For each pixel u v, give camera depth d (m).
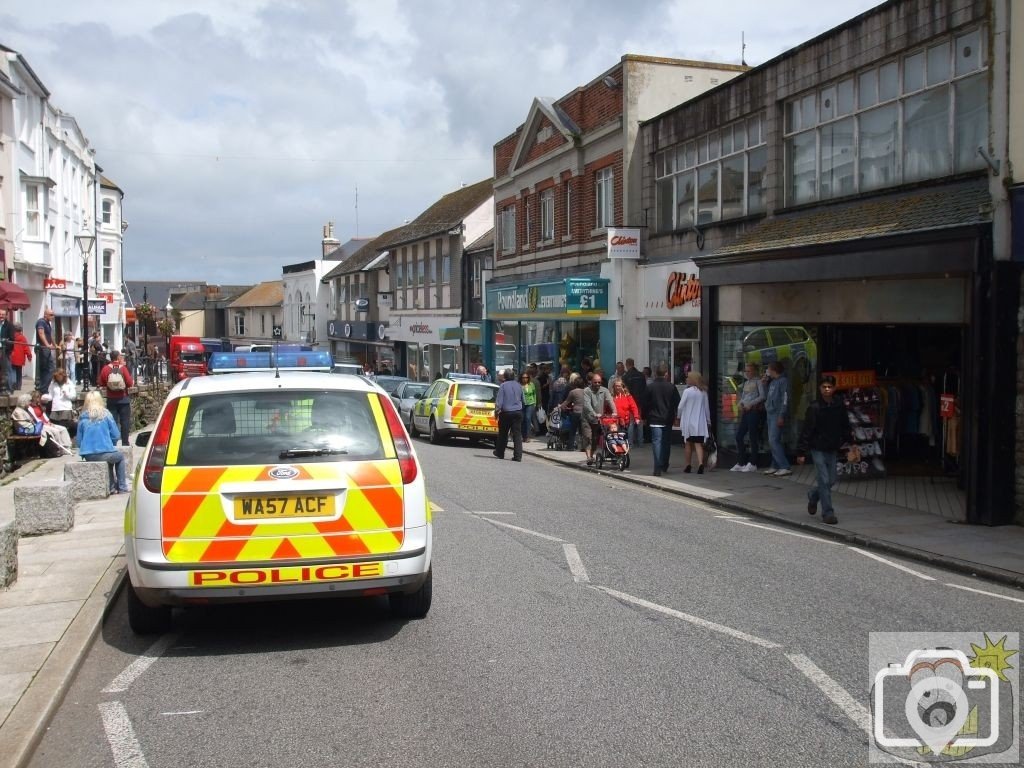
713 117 20.36
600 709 5.29
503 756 4.66
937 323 12.97
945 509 12.48
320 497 6.31
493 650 6.41
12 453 17.91
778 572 8.97
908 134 14.69
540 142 29.98
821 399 11.59
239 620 7.27
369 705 5.39
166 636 6.88
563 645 6.51
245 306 85.25
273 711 5.32
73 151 37.59
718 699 5.46
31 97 31.25
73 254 37.91
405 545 6.48
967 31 13.41
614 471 17.34
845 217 14.84
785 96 17.66
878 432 15.00
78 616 7.10
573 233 27.44
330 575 6.29
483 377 28.89
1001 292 11.08
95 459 13.59
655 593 8.02
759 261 15.46
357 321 58.72
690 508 13.27
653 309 22.64
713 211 20.66
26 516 10.54
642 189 23.66
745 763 4.58
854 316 14.38
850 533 10.88
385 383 30.30
